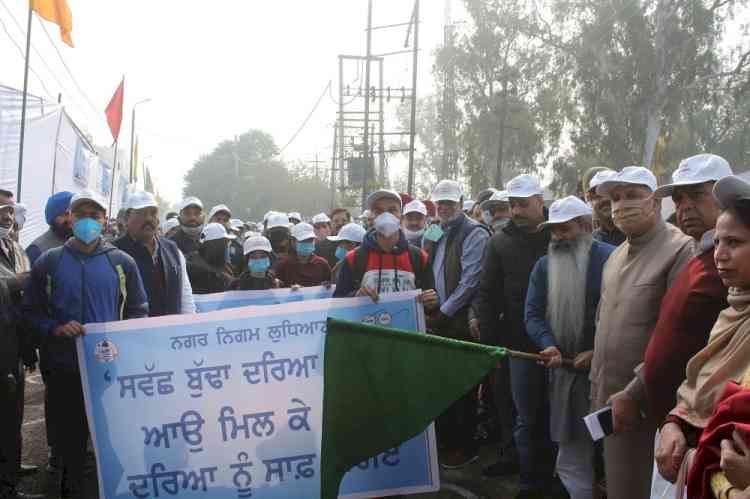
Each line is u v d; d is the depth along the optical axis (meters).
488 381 6.39
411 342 3.47
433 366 3.46
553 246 4.56
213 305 6.59
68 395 4.67
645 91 29.17
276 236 8.95
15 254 5.87
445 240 6.13
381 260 5.11
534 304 4.61
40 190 14.16
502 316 5.26
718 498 1.92
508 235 5.21
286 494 4.28
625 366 3.57
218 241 7.28
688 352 2.90
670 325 2.98
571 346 4.39
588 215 4.48
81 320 4.62
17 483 4.99
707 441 1.97
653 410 3.06
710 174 3.01
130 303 4.92
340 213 11.94
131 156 29.25
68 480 4.73
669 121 29.61
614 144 30.44
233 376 4.33
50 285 4.67
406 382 3.47
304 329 4.39
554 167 34.09
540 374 4.87
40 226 14.28
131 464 4.26
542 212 5.15
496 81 35.28
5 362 4.71
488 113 34.62
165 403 4.30
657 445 3.00
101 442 4.27
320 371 4.36
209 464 4.27
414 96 21.56
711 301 2.84
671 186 3.14
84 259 4.74
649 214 3.58
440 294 6.09
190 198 8.02
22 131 10.72
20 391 4.98
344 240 7.67
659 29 28.88
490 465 5.48
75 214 4.73
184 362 4.33
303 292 6.66
